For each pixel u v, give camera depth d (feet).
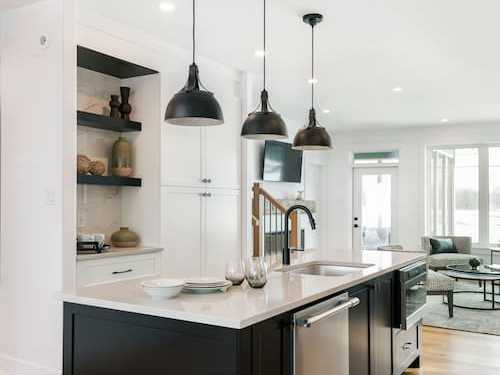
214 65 15.55
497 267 20.61
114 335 6.29
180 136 13.99
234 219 16.30
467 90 19.31
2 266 11.57
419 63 15.57
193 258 14.39
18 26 11.41
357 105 22.45
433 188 29.37
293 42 13.60
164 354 5.85
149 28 12.64
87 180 11.73
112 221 13.67
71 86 10.69
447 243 26.21
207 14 11.68
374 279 9.43
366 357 9.00
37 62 11.00
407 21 11.95
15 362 11.27
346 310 7.92
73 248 10.61
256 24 12.27
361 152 31.04
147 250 12.60
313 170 31.14
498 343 14.71
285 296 6.69
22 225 11.16
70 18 10.70
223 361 5.42
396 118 25.98
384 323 9.98
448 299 17.97
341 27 12.39
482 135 27.45
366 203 31.14
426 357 13.39
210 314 5.58
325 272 11.10
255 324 5.64
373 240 30.89
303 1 10.82
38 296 10.82
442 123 27.63
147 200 13.43
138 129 13.46
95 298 6.48
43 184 10.78
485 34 12.82
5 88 11.62
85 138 12.98
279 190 27.04
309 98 21.03
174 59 13.99
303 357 6.56
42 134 10.84
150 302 6.25
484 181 27.86
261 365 5.73
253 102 20.84
